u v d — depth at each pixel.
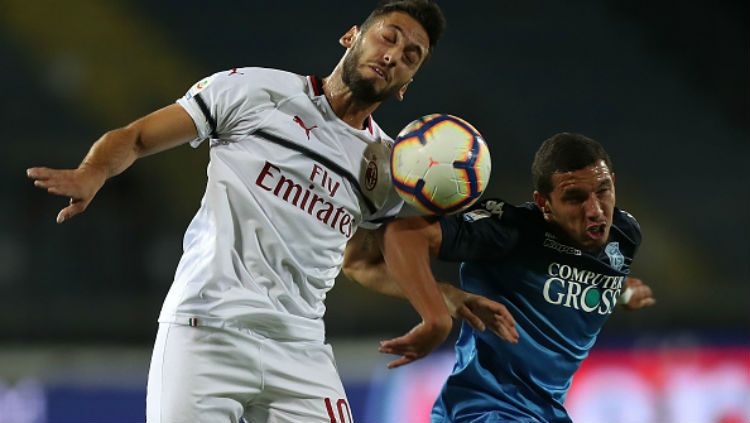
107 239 45.00
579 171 13.23
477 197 13.63
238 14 59.53
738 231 52.44
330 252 14.15
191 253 13.67
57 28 55.03
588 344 14.61
